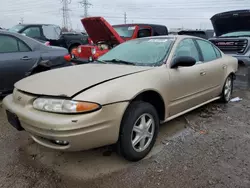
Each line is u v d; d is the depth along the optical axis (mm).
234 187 2236
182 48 3510
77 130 2135
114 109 2322
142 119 2666
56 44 10172
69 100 2189
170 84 3035
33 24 9562
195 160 2689
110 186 2266
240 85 6137
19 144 3057
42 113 2275
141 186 2264
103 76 2590
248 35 7352
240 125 3729
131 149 2549
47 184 2289
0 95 4637
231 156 2777
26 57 4605
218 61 4293
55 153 2844
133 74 2695
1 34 4418
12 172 2463
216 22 7984
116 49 3814
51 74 2867
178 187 2244
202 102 3945
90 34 7699
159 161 2676
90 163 2641
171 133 3404
